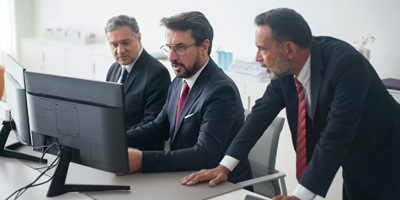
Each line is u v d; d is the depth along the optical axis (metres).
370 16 3.66
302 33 1.95
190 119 2.52
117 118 2.00
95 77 5.64
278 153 3.83
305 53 2.00
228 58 4.40
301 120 2.20
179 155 2.37
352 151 2.17
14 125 2.65
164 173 2.36
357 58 1.92
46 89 2.18
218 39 4.84
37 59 6.63
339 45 2.02
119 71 3.49
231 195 2.12
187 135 2.55
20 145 2.79
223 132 2.42
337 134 1.88
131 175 2.33
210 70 2.55
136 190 2.15
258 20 1.99
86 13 6.48
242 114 2.61
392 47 3.57
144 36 5.69
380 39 3.63
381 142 2.12
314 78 2.02
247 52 4.56
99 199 2.06
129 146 2.73
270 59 2.00
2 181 2.27
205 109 2.47
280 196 1.92
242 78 4.03
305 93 2.16
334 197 3.63
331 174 1.88
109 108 1.99
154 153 2.37
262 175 2.73
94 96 2.02
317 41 2.09
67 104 2.11
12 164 2.51
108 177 2.30
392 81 3.37
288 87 2.20
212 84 2.49
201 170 2.29
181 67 2.50
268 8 4.30
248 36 4.52
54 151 2.27
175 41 2.46
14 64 2.54
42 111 2.22
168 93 2.84
